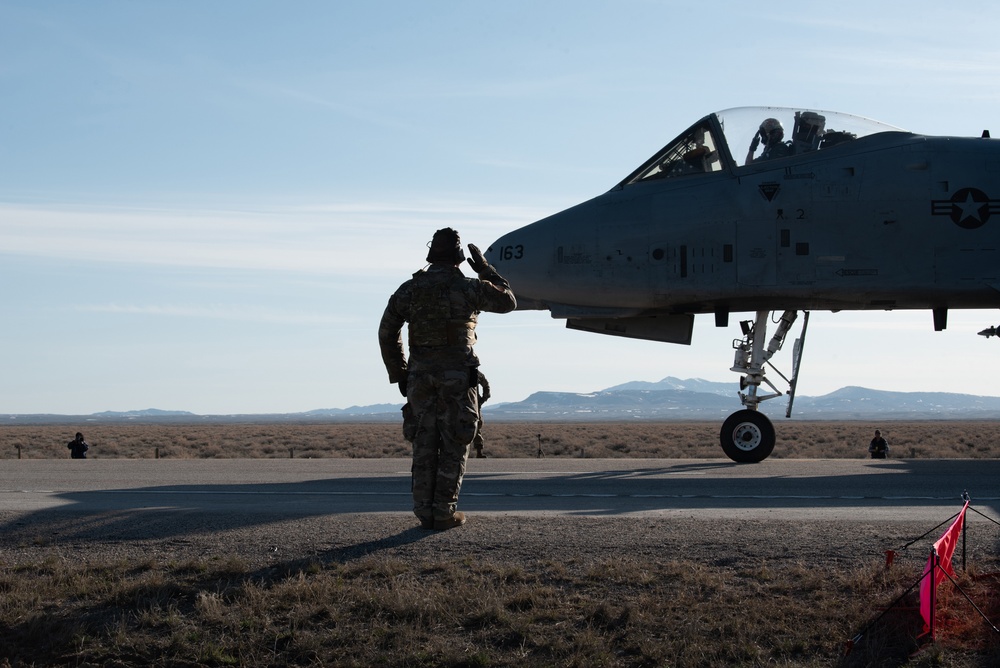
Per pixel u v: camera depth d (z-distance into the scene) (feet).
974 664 16.19
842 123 52.90
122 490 36.81
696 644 17.06
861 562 21.99
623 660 16.81
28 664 17.17
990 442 173.27
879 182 50.75
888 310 53.67
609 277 52.49
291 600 19.65
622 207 53.06
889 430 266.98
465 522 27.17
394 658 16.87
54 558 23.20
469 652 16.94
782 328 55.42
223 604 19.58
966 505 21.66
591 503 32.73
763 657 16.67
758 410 55.01
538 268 53.47
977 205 50.34
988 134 54.24
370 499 33.73
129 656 17.38
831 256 50.62
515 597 19.48
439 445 26.09
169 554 23.81
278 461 55.31
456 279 25.62
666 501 33.17
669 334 56.03
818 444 170.30
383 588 20.27
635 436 216.33
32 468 49.01
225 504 32.17
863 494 34.78
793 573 21.15
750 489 36.81
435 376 25.75
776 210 50.98
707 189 52.21
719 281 51.26
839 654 16.75
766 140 52.70
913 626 17.62
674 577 21.03
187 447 183.11
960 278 50.16
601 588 20.44
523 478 42.83
